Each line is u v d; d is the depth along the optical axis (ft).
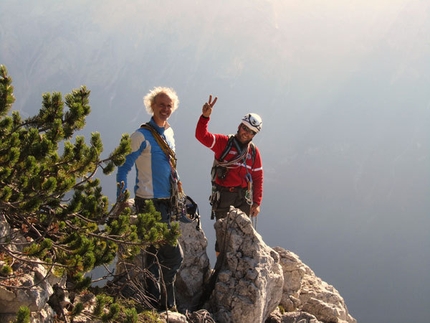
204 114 18.04
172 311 15.94
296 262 20.45
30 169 12.00
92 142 13.48
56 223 12.92
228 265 17.30
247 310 16.40
